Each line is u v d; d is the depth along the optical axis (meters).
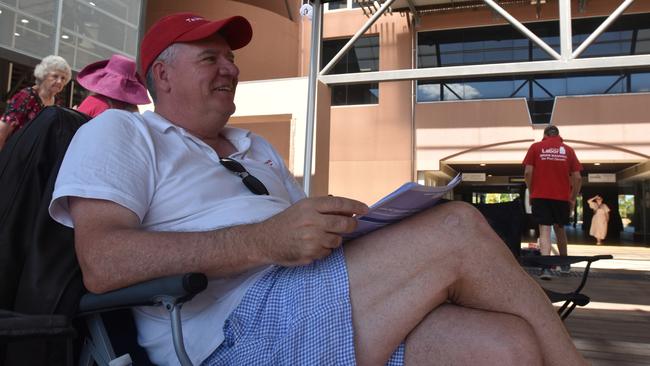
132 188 1.16
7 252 1.11
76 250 1.09
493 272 1.04
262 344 1.03
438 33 14.31
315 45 5.74
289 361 0.99
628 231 16.08
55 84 3.66
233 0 16.58
